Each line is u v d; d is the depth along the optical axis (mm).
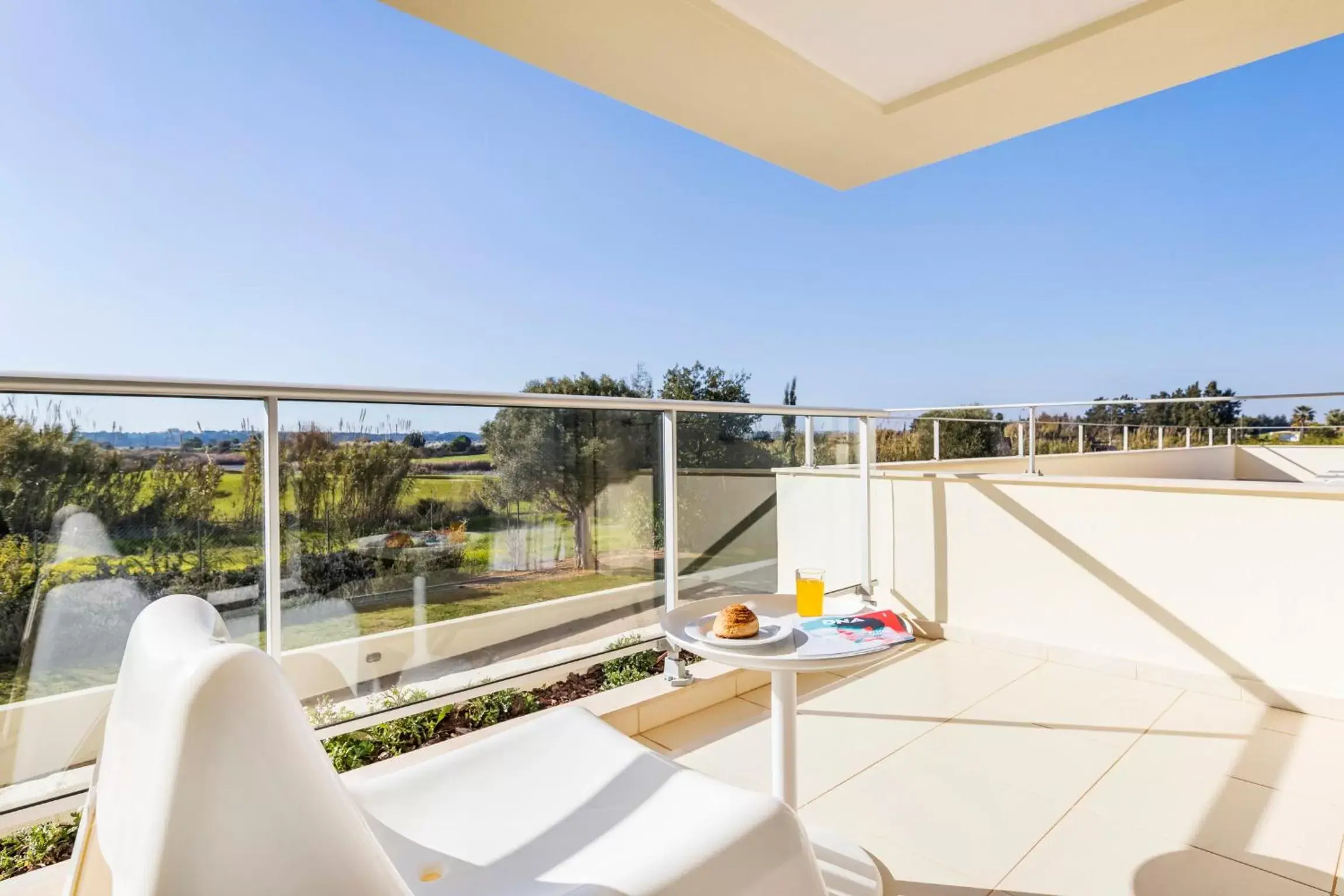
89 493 1592
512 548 2375
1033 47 2217
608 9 1926
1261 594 2688
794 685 1718
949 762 2268
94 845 819
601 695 2543
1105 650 3070
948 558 3553
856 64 2314
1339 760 2232
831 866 1678
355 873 571
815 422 3492
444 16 1962
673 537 2875
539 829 1056
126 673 782
